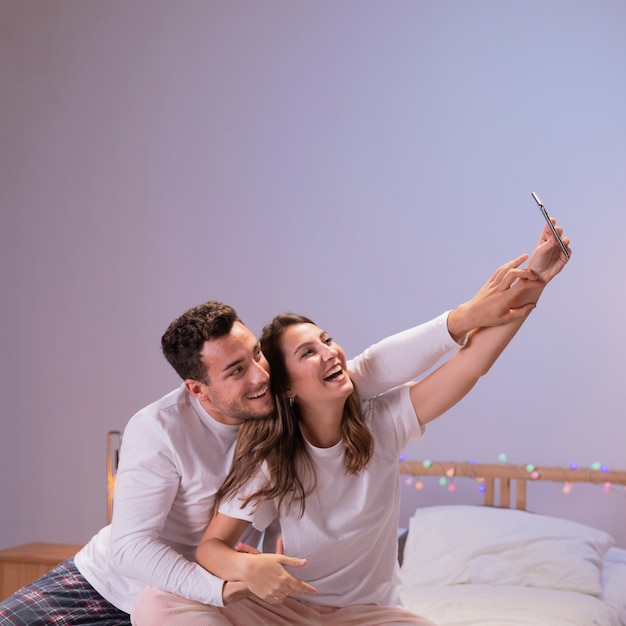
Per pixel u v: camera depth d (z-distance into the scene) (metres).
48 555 3.09
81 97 3.91
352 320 3.53
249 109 3.70
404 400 1.99
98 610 2.05
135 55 3.85
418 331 1.94
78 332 3.86
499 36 3.42
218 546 1.83
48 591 2.07
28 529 3.89
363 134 3.55
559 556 2.67
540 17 3.38
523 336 3.34
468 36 3.45
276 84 3.67
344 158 3.57
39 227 3.93
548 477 3.21
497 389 3.35
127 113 3.85
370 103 3.55
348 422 1.92
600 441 3.24
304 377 1.87
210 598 1.78
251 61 3.71
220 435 2.00
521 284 1.84
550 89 3.36
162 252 3.77
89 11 3.92
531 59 3.38
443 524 2.89
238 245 3.68
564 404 3.29
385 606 2.01
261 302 3.64
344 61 3.59
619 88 3.29
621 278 3.25
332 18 3.61
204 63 3.77
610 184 3.28
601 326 3.27
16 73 3.99
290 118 3.65
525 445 3.31
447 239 3.44
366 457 1.92
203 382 1.90
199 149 3.75
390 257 3.50
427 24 3.50
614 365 3.25
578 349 3.28
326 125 3.60
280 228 3.63
